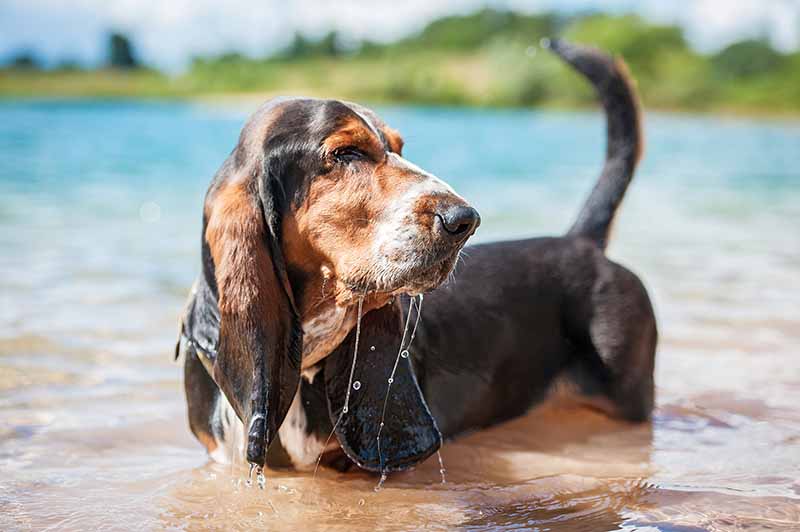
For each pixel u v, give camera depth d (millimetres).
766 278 2217
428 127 8320
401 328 1253
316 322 1228
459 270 1453
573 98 13898
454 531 1147
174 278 2094
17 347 1641
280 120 1208
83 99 13227
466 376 1402
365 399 1242
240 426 1258
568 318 1487
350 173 1182
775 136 7961
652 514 1180
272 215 1188
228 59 17562
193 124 7867
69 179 3922
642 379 1468
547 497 1232
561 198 3570
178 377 1558
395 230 1153
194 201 3393
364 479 1280
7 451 1310
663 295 2035
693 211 3357
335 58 18172
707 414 1483
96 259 2275
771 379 1602
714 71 15047
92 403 1458
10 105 10969
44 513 1158
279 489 1238
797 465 1314
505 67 14656
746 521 1158
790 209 3434
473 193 3715
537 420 1487
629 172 1584
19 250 2350
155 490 1223
